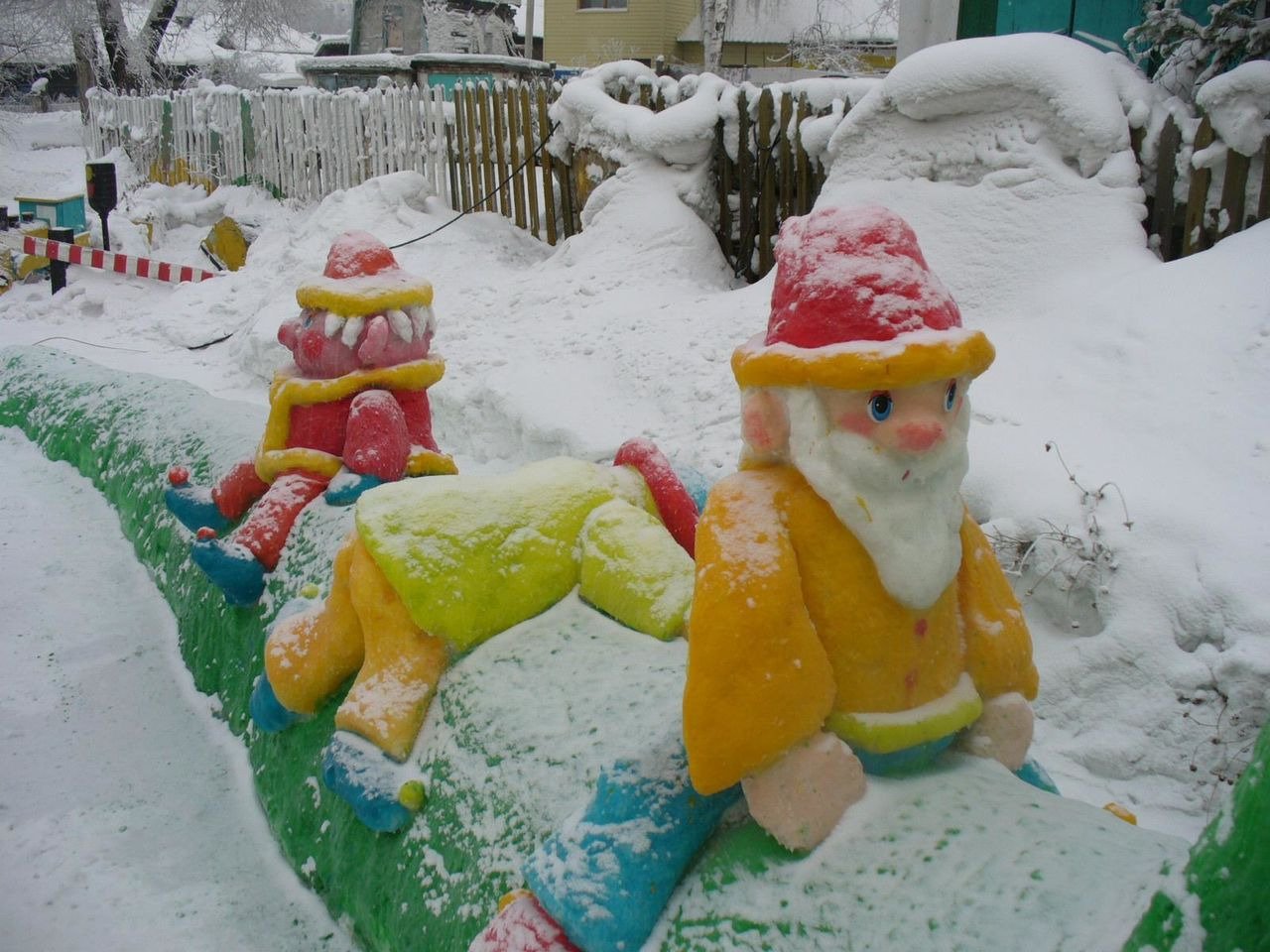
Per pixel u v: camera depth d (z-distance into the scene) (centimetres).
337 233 1140
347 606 326
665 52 2870
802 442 218
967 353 209
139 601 530
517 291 902
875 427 212
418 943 271
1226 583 395
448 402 747
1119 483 448
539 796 259
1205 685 384
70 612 520
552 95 1090
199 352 1066
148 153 1884
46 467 675
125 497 589
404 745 296
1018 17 938
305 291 420
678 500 349
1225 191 628
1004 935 188
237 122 1638
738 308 741
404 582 301
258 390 925
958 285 659
